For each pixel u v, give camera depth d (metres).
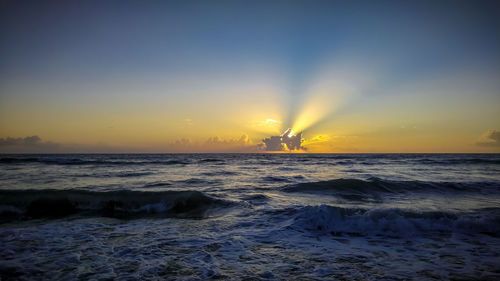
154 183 11.98
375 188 10.73
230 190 10.23
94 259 3.81
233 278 3.19
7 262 3.67
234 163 30.95
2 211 7.22
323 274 3.31
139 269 3.45
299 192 9.98
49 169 19.84
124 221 6.30
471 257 3.93
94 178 13.91
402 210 6.05
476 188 10.97
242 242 4.61
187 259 3.82
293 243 4.57
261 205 7.62
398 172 19.03
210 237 4.91
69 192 8.16
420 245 4.49
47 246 4.40
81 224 5.99
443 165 27.81
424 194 9.86
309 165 27.67
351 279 3.17
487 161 35.06
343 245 4.49
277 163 31.66
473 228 5.37
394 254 4.07
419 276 3.26
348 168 23.34
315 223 5.64
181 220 6.34
